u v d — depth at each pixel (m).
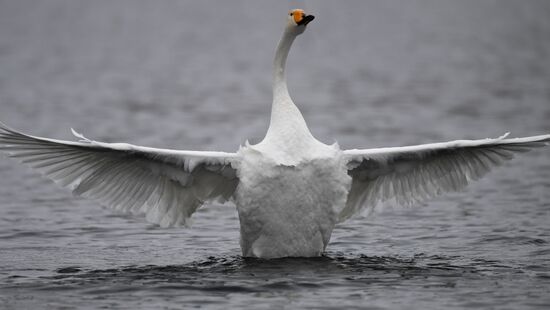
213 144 25.77
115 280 11.81
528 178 20.17
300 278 11.73
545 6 117.50
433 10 116.56
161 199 12.85
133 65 56.19
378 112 33.62
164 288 11.33
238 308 10.39
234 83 46.53
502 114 32.31
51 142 11.74
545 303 10.55
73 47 69.00
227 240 14.65
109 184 12.52
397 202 13.59
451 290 11.16
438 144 12.77
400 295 10.92
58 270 12.47
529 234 14.71
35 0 132.75
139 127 29.62
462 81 45.12
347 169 12.79
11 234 15.06
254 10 124.44
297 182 12.28
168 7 129.00
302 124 12.62
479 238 14.51
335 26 93.06
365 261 12.84
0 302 10.76
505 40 71.81
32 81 45.44
